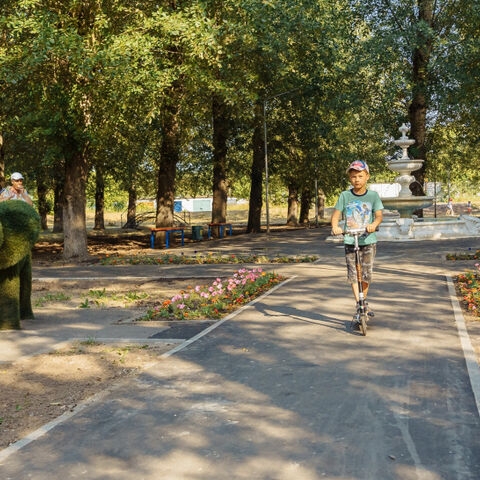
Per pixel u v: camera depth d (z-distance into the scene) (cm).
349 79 2919
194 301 1027
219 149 3219
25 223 836
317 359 625
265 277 1244
